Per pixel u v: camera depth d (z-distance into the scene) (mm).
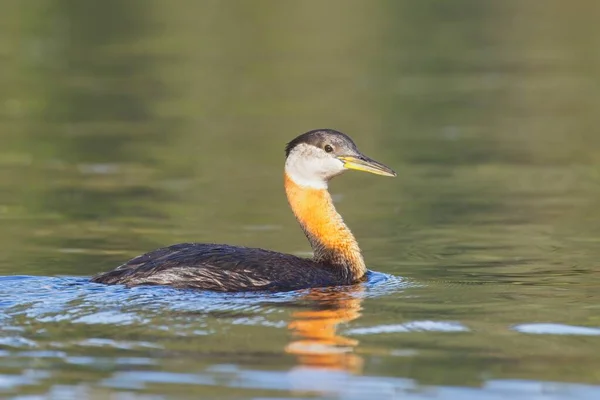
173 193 20703
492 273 14891
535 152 24531
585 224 18234
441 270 15133
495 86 32500
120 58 36031
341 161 14977
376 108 29516
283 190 21156
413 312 12453
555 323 11977
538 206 19688
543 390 9992
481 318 12164
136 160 23609
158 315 12031
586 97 30859
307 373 10258
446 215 19109
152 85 32375
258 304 12625
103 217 18734
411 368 10523
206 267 13328
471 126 27406
